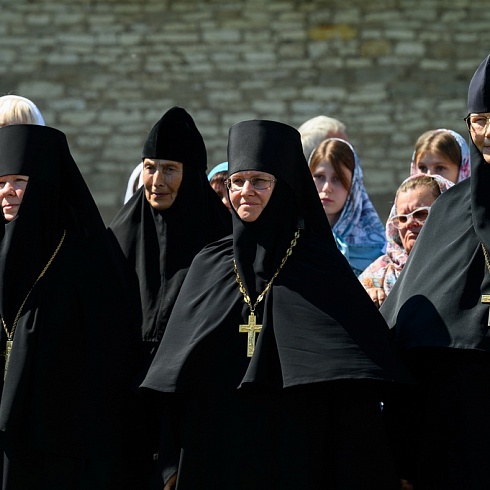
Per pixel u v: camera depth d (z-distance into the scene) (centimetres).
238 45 3622
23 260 1384
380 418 1270
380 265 1566
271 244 1305
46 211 1398
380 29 3597
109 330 1380
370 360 1236
